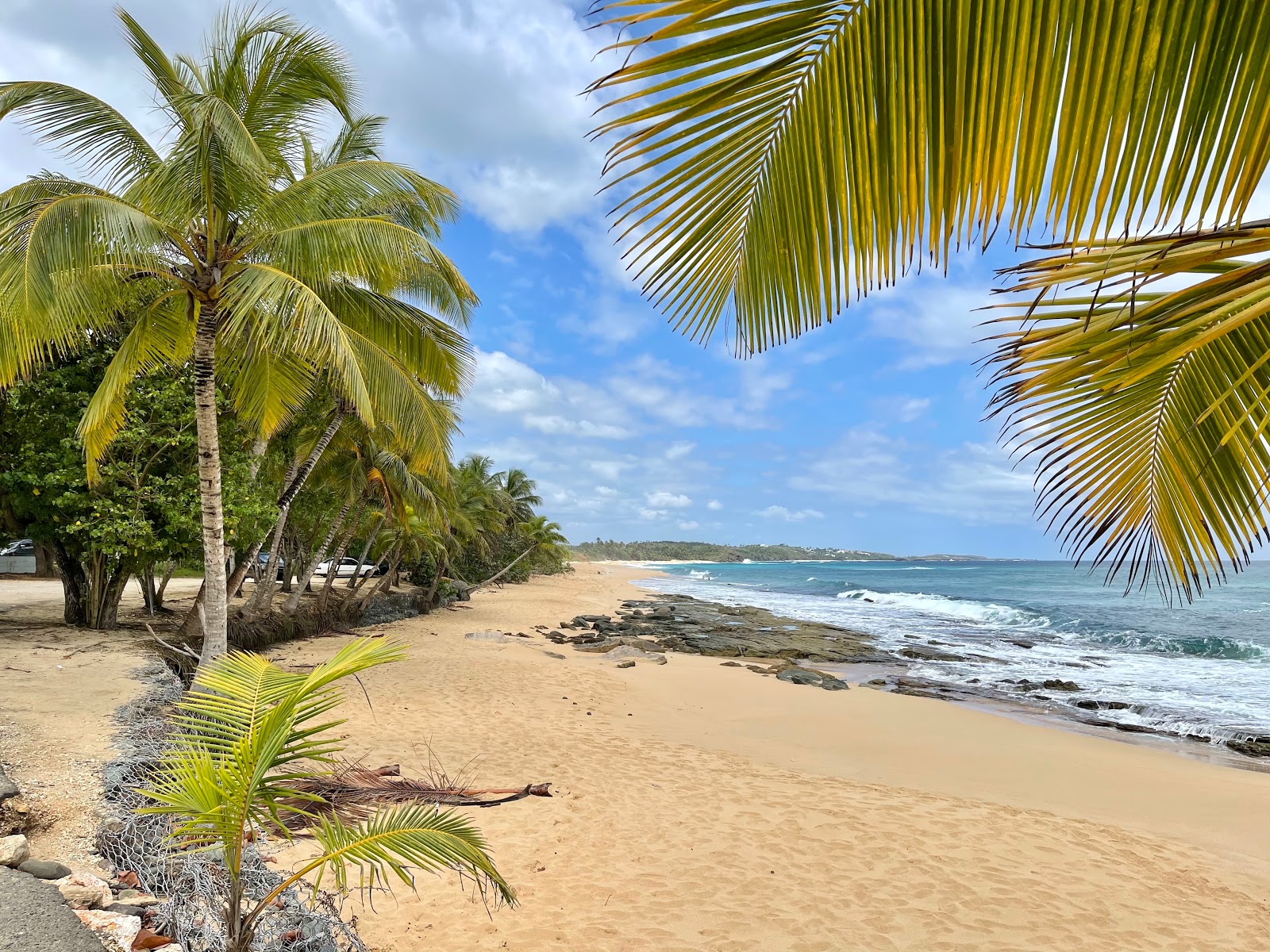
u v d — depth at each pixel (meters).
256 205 7.68
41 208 6.68
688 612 32.31
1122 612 31.86
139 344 8.52
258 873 3.83
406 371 10.42
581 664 16.05
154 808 2.35
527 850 5.52
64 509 10.82
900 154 1.35
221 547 8.08
